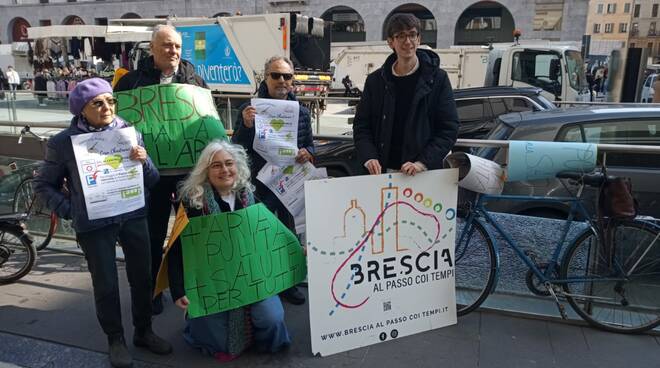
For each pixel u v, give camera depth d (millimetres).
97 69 17922
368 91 3395
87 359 3043
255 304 2979
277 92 3566
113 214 2793
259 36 13297
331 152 5238
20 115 9422
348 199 3059
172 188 3426
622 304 3289
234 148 2941
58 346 3176
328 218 3021
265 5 36562
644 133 4250
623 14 75250
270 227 3053
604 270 3270
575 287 3361
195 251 2863
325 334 3062
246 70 13633
